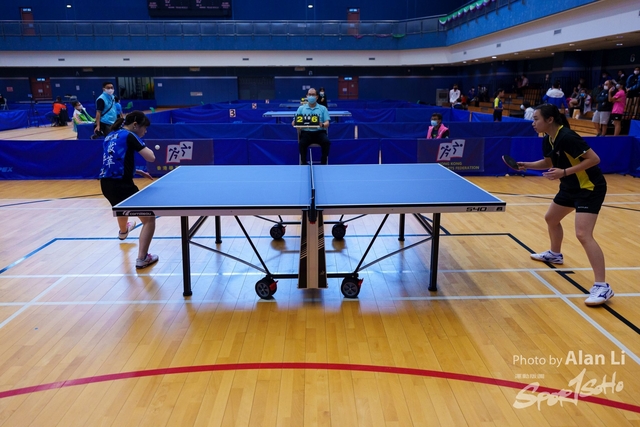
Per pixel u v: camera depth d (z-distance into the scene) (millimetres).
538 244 5297
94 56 24250
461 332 3465
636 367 3027
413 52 24547
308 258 3795
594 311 3756
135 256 5012
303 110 8477
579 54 18531
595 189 3779
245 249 5203
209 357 3162
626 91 12789
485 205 3555
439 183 4344
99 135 9477
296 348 3266
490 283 4293
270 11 28141
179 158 9016
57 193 7934
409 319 3664
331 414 2611
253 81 28250
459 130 11445
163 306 3896
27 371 3010
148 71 27641
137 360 3129
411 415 2605
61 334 3457
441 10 28391
